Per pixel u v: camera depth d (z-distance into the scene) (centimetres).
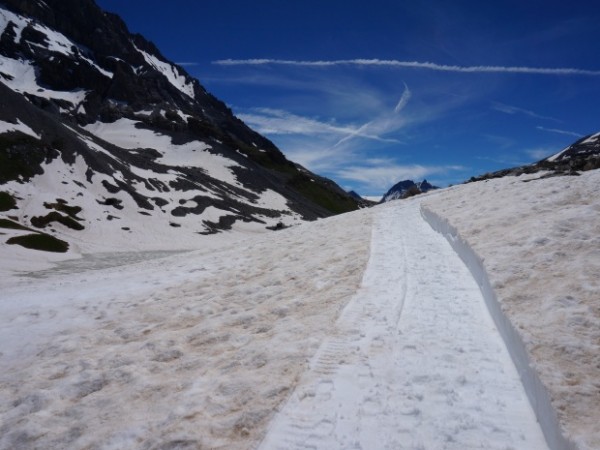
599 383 654
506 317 911
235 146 19962
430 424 681
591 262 1059
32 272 4619
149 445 696
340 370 855
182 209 9756
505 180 3016
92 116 17750
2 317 1559
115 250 6769
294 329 1112
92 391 937
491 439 643
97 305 1617
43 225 6919
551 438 607
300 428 686
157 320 1380
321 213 14750
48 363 1095
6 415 873
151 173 11469
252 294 1544
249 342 1094
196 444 677
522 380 778
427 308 1172
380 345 961
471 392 764
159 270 2389
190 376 935
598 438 543
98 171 9488
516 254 1234
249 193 13638
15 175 7900
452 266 1551
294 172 19962
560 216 1457
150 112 19738
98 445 723
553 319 852
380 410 721
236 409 763
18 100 9744
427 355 902
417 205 3469
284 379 840
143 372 989
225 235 9162
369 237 2242
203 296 1603
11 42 18575
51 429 800
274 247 2505
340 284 1477
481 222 1734
